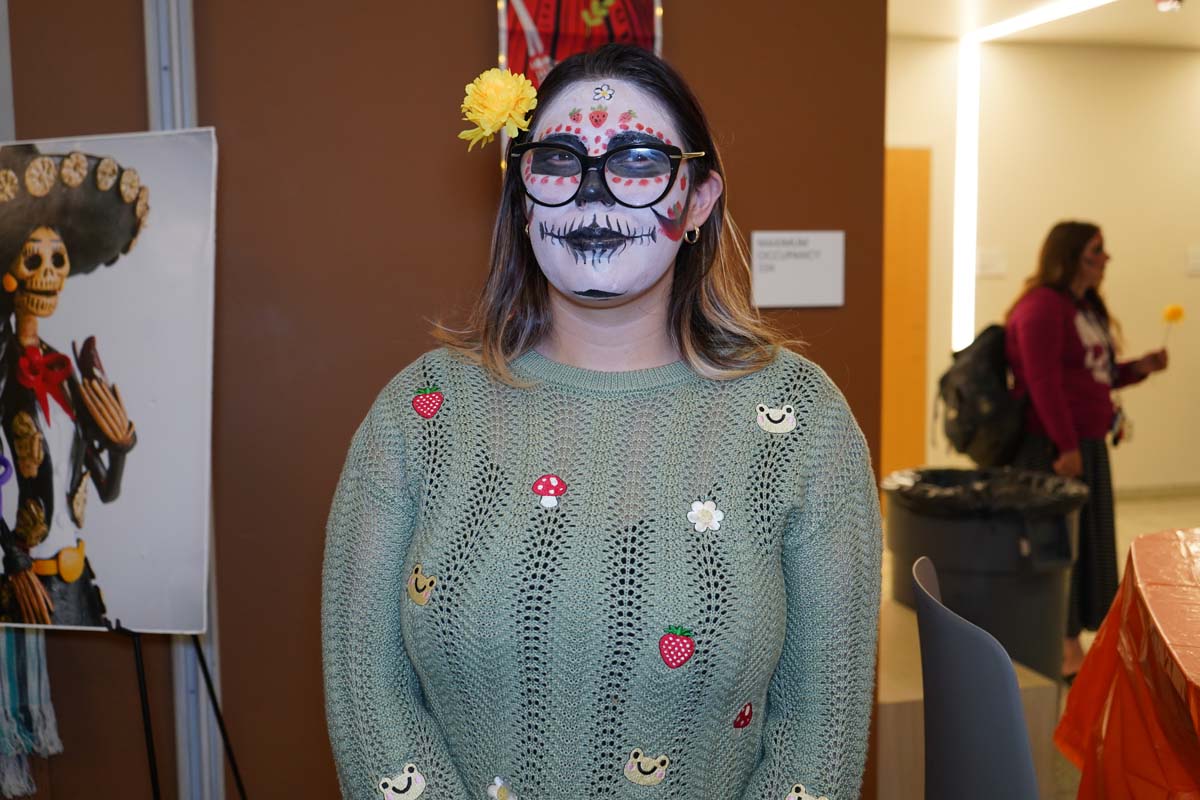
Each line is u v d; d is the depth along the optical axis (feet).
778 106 7.32
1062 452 10.35
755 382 3.69
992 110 17.30
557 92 3.74
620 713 3.37
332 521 3.79
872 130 7.47
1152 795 4.75
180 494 5.95
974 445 11.24
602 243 3.59
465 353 3.86
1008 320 10.99
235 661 7.08
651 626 3.32
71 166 5.99
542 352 3.89
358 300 6.97
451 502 3.52
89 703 6.98
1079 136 17.60
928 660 4.21
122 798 7.05
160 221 5.94
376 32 6.82
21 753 6.48
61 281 5.99
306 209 6.86
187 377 5.93
